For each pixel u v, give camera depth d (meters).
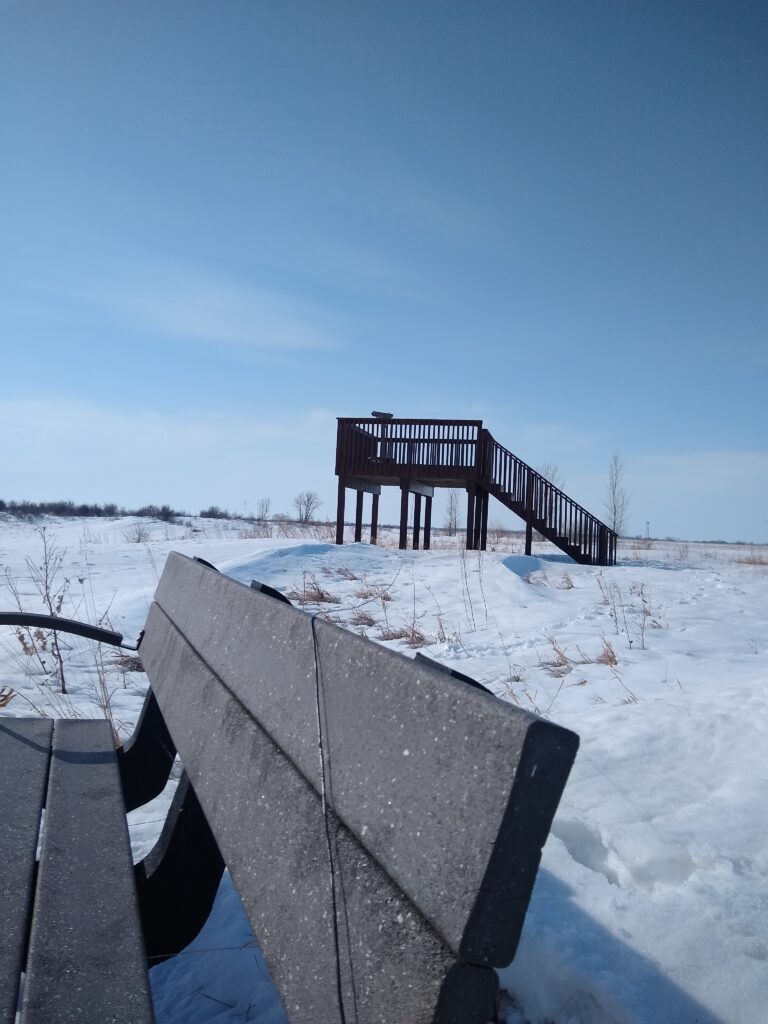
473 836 0.94
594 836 2.94
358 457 20.66
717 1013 1.92
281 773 1.50
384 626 9.36
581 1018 1.99
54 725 3.36
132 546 19.12
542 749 0.91
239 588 2.29
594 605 10.91
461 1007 0.90
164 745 3.18
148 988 1.39
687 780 3.50
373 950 1.03
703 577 15.17
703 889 2.50
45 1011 1.31
